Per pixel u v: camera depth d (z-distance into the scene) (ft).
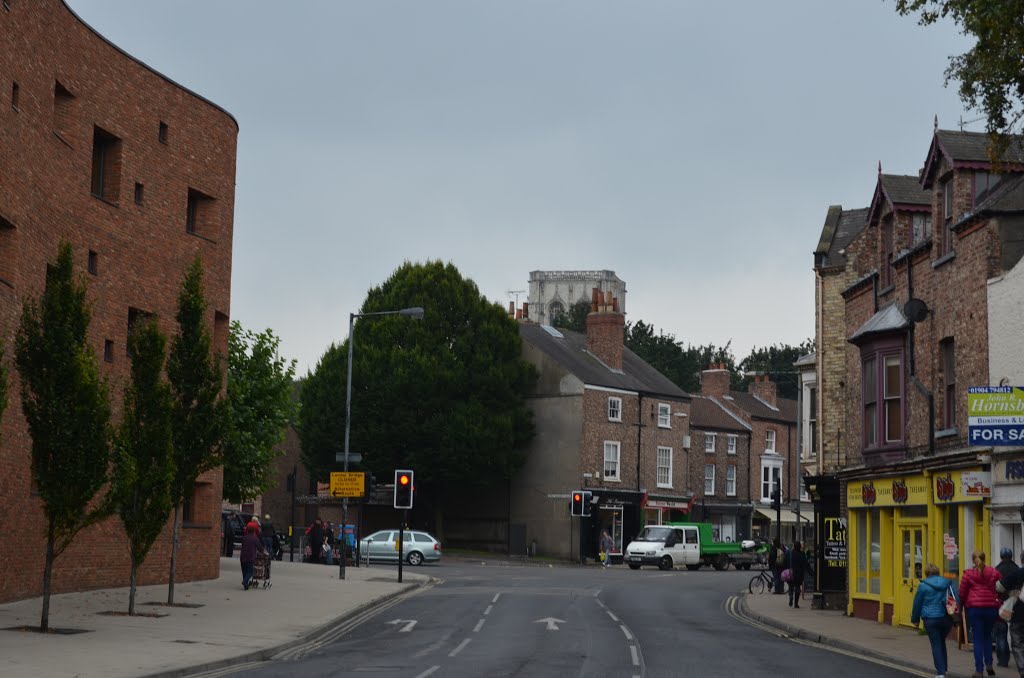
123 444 78.07
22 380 70.23
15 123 83.97
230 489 144.56
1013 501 75.31
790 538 278.26
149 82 109.70
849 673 62.85
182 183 114.93
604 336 241.96
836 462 120.57
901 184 104.73
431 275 223.10
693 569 208.64
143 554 82.94
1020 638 58.85
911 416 95.61
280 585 120.37
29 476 88.89
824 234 129.59
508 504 229.04
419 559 190.90
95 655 61.16
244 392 144.77
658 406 239.91
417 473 216.54
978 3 59.67
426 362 215.92
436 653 69.77
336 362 220.84
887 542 98.68
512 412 222.48
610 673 60.13
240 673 58.85
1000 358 79.15
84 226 98.53
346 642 76.48
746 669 63.36
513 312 252.42
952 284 87.92
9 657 59.00
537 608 105.29
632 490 229.86
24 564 88.69
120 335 104.42
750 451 264.93
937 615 61.21
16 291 84.84
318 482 246.47
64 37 94.43
